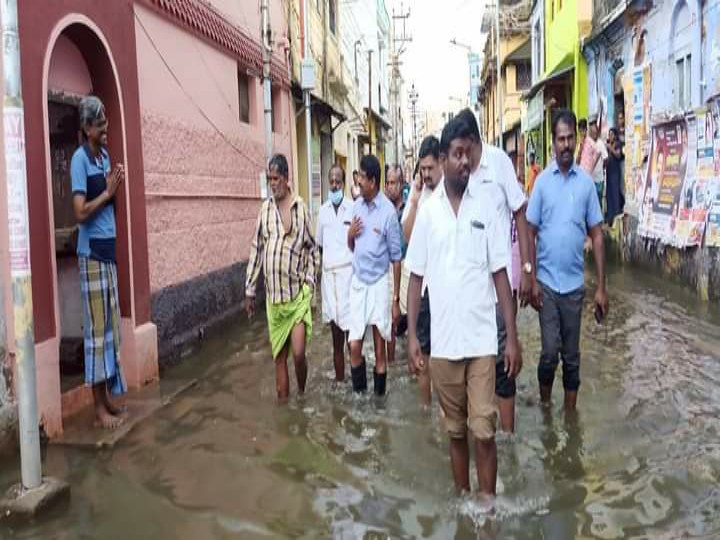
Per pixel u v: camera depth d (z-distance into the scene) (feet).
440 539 12.21
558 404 19.13
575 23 61.05
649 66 39.17
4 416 15.60
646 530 12.19
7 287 15.93
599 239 18.94
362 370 21.49
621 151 46.34
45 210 17.20
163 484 14.78
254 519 13.16
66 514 13.43
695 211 30.86
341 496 14.08
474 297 13.15
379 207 21.34
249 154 38.24
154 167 24.95
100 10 20.61
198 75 30.19
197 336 28.35
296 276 20.92
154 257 24.58
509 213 16.67
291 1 52.44
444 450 16.61
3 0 13.44
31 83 16.85
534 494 13.75
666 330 26.45
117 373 18.70
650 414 17.95
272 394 21.53
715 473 14.24
